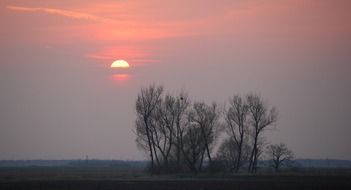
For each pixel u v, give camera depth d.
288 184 170.12
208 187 162.62
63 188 163.50
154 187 164.50
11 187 167.88
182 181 186.62
